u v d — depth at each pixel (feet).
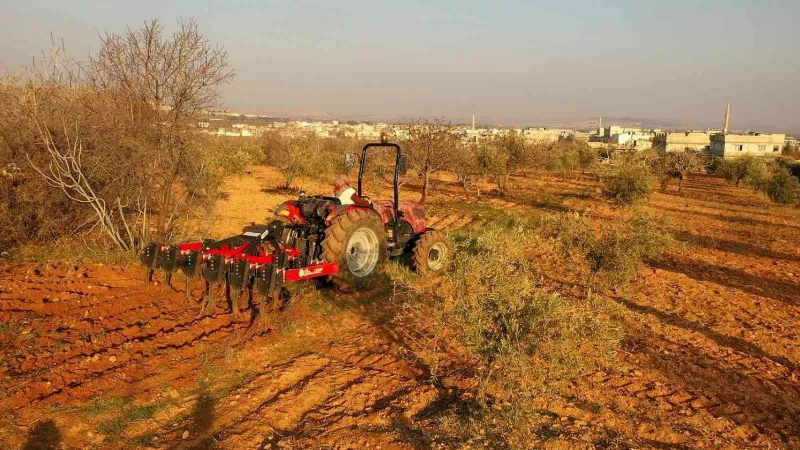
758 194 91.56
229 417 13.76
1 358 15.01
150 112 24.07
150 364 15.75
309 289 23.71
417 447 12.54
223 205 48.24
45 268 22.86
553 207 63.93
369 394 15.28
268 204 52.16
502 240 15.62
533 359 12.71
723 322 23.72
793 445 13.83
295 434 13.12
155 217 36.09
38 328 17.11
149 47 23.56
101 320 18.29
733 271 35.22
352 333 19.99
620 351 19.38
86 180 24.91
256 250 20.35
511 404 13.32
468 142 73.77
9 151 24.90
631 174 51.78
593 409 14.98
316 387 15.48
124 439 12.49
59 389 13.94
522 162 77.25
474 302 13.14
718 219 61.00
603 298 24.71
